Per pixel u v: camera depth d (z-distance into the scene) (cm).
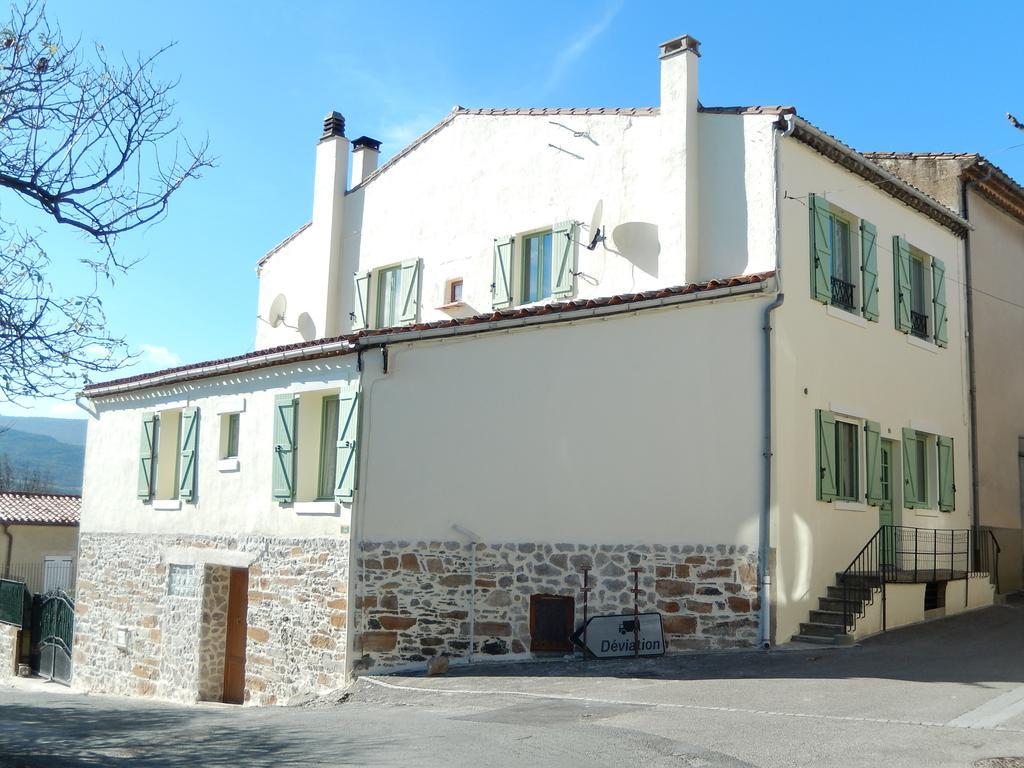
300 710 1078
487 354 1270
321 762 704
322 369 1338
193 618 1493
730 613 1149
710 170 1348
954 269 1688
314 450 1370
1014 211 1845
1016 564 1748
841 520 1302
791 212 1280
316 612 1280
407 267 1752
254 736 855
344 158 1938
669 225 1359
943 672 981
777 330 1198
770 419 1162
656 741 729
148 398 1689
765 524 1145
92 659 1728
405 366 1277
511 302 1573
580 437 1230
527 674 1113
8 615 2034
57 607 1892
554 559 1218
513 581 1224
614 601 1192
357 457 1262
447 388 1268
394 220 1806
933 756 658
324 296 1877
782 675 992
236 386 1484
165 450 1644
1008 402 1797
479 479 1248
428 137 1769
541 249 1576
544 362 1257
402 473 1257
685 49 1381
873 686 917
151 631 1586
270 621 1349
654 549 1188
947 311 1652
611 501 1210
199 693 1450
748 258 1284
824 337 1305
